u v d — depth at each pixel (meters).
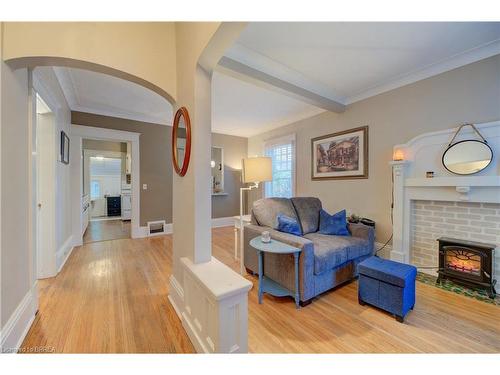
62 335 1.58
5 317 1.34
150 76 1.88
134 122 4.49
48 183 2.58
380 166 3.14
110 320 1.76
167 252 3.58
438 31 1.99
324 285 2.16
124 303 2.02
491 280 2.13
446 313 1.88
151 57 1.89
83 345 1.48
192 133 1.67
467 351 1.46
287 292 2.10
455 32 2.00
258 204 2.86
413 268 1.94
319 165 4.03
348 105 3.52
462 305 2.00
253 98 3.58
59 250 2.84
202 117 1.68
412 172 2.74
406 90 2.86
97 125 4.09
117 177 8.34
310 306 2.02
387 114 3.05
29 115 1.70
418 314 1.87
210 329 1.31
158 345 1.50
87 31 1.65
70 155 3.78
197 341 1.43
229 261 3.20
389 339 1.57
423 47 2.23
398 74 2.77
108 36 1.72
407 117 2.85
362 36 2.06
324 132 3.96
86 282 2.46
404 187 2.79
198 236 1.66
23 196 1.60
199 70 1.65
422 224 2.69
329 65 2.57
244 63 2.38
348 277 2.43
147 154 4.64
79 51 1.61
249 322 1.78
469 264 2.27
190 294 1.58
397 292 1.78
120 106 3.95
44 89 2.18
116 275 2.66
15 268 1.47
